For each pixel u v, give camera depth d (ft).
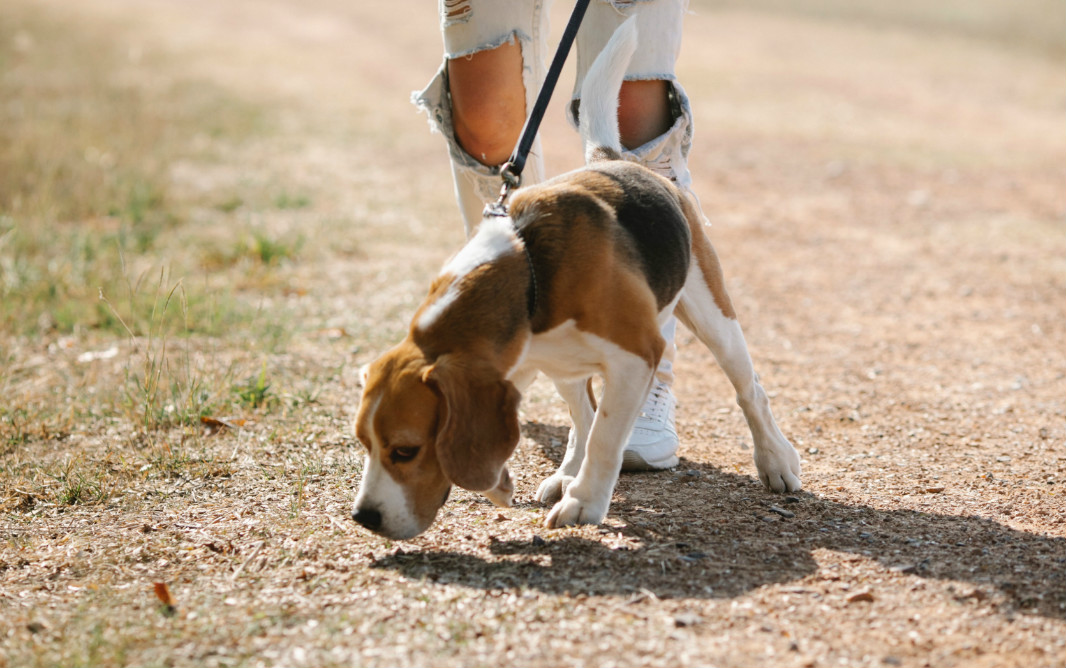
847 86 75.87
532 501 16.61
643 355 14.53
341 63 87.86
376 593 13.07
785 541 14.66
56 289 28.35
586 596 12.82
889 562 13.92
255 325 26.30
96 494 16.98
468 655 11.46
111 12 116.88
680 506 16.15
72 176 40.83
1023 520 15.65
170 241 34.68
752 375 16.78
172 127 54.70
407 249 34.53
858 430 20.33
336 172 47.21
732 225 40.11
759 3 131.64
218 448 18.80
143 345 24.89
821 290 31.63
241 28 110.93
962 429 20.25
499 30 18.06
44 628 12.46
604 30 18.42
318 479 17.31
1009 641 11.84
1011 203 42.86
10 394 21.75
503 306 13.75
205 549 14.73
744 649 11.57
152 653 11.71
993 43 98.99
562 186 14.93
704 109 66.49
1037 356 25.09
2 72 69.26
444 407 13.07
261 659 11.51
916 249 36.32
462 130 18.94
